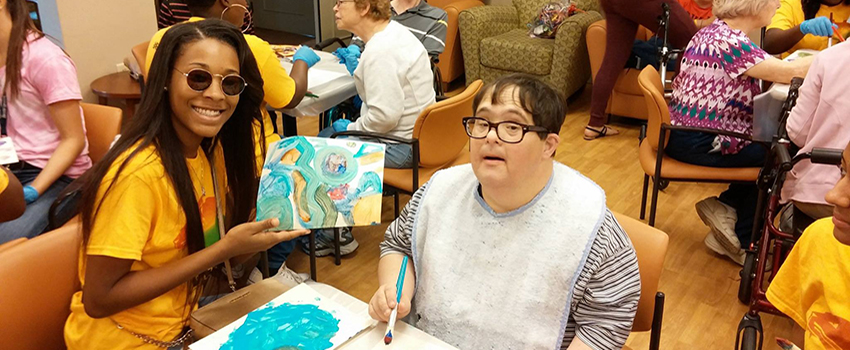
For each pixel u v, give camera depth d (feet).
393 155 8.23
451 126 7.82
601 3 12.85
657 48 13.24
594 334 3.97
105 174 4.06
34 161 6.94
